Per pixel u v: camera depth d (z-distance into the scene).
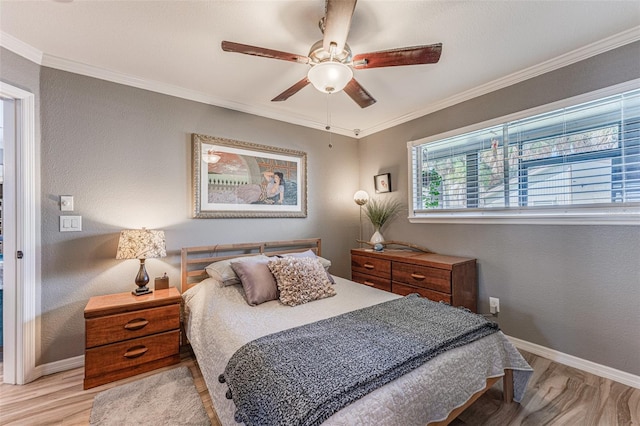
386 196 3.57
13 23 1.70
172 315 2.17
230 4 1.56
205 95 2.71
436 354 1.33
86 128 2.20
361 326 1.57
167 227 2.53
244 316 1.82
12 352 1.92
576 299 2.11
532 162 2.37
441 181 3.03
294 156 3.32
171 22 1.71
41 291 2.02
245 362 1.27
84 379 1.87
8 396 1.79
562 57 2.10
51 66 2.07
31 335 1.96
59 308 2.08
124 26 1.74
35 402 1.73
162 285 2.35
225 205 2.81
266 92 2.68
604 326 1.98
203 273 2.62
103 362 1.92
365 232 3.87
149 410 1.65
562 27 1.78
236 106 2.90
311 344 1.36
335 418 0.96
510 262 2.46
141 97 2.43
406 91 2.68
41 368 2.01
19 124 1.94
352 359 1.22
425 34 1.83
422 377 1.22
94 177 2.22
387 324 1.60
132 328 2.02
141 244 2.12
